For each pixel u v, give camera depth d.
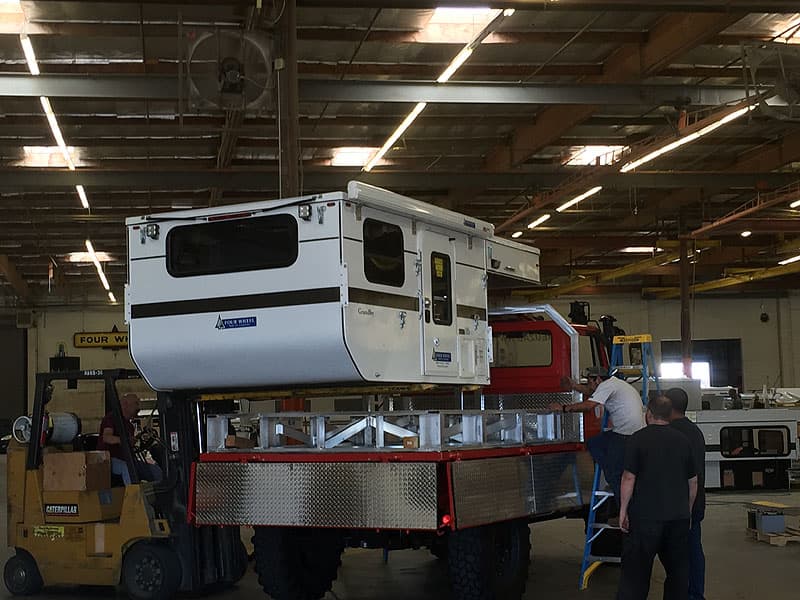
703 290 35.59
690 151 20.55
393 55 14.62
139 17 12.91
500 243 8.47
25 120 16.64
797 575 8.84
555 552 10.34
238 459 7.09
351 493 6.57
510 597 7.27
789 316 38.25
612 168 18.48
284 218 6.56
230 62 11.88
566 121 16.83
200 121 17.02
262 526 7.04
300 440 7.21
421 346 7.03
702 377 38.22
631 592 6.15
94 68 14.61
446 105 16.94
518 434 7.54
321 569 7.70
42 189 20.78
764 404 19.53
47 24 13.02
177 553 7.67
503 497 6.88
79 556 8.05
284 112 12.15
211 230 6.84
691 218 27.97
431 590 8.45
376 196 6.54
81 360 35.66
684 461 6.16
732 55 14.92
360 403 10.35
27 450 8.44
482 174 20.56
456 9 12.76
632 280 38.16
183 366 6.96
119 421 8.16
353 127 17.72
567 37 14.20
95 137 17.81
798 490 16.61
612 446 7.83
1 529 12.81
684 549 6.19
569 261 32.06
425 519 6.30
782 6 12.23
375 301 6.59
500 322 9.62
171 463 7.69
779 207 22.20
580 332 9.92
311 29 13.54
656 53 14.05
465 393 9.05
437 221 7.26
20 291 32.53
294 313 6.46
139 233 7.08
